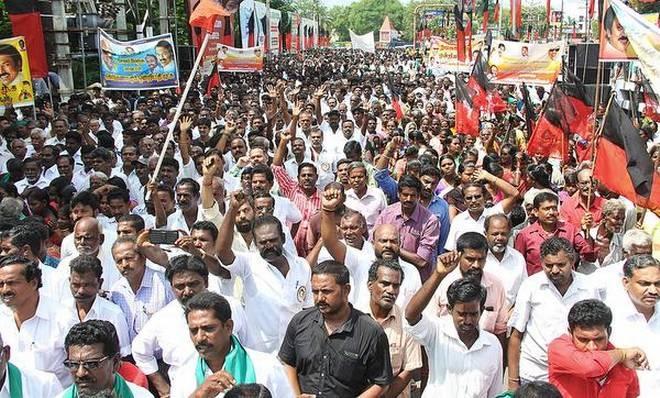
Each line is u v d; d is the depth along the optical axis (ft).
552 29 138.72
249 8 94.63
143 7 108.68
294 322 14.01
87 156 30.81
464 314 14.11
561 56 51.19
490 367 14.43
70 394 12.04
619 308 15.37
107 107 54.95
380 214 22.80
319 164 34.68
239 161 29.40
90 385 11.76
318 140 35.40
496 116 53.36
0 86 39.22
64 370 14.92
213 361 12.48
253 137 35.42
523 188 29.94
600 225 21.35
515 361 16.69
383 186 28.25
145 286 17.28
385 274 14.87
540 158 35.22
